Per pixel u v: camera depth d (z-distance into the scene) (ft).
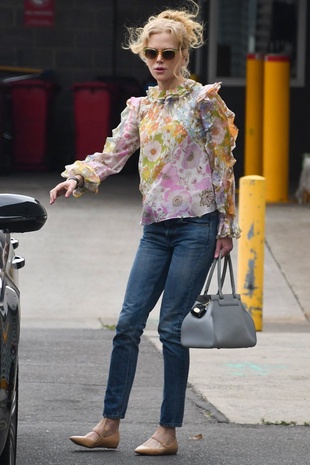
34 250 84.58
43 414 45.03
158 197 38.65
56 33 147.02
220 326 37.63
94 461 38.37
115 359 39.19
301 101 138.21
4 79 144.25
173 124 38.24
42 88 140.26
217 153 38.29
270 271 81.00
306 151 138.72
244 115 137.59
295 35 137.18
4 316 29.30
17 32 146.82
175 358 38.88
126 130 39.29
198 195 38.45
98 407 46.42
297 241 90.33
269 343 61.72
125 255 84.43
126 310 39.04
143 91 143.43
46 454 39.11
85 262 81.97
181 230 38.68
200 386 50.39
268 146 112.37
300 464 38.78
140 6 147.02
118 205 106.42
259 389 50.01
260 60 116.57
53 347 59.47
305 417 45.34
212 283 77.66
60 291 75.36
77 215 98.94
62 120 148.36
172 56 38.01
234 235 38.68
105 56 147.64
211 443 41.22
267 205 109.60
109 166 39.34
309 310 73.15
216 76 136.98
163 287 39.63
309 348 60.39
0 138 135.03
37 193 114.73
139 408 46.52
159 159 38.47
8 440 32.63
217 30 136.46
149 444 39.37
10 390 29.45
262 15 136.67
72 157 148.05
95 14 146.92
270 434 42.73
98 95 139.23
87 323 68.44
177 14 38.60
